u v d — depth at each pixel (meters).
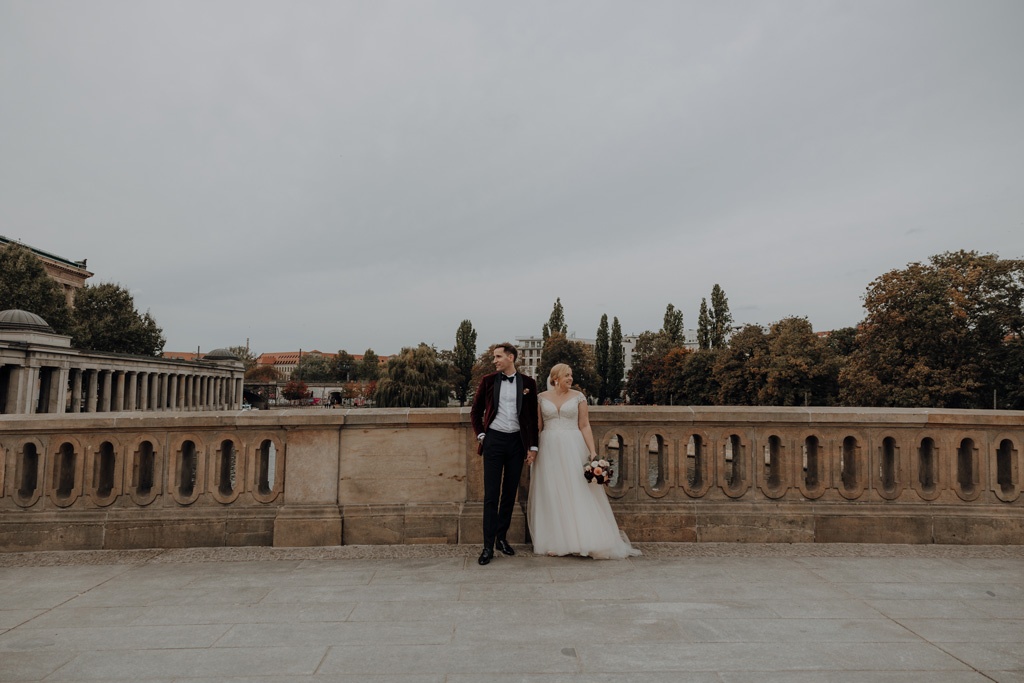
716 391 70.81
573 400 5.73
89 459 6.08
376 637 3.76
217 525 6.05
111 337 68.12
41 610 4.32
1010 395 34.72
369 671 3.27
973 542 6.10
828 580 4.89
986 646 3.59
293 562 5.50
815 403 53.16
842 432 6.26
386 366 69.94
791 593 4.57
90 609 4.33
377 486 6.15
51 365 50.25
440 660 3.40
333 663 3.38
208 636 3.80
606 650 3.53
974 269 35.66
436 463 6.20
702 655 3.45
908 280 36.41
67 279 84.94
